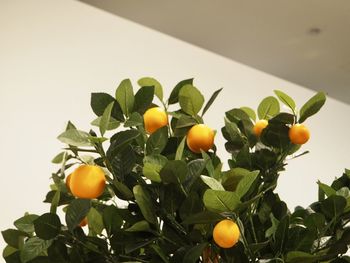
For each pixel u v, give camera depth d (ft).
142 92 3.14
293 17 7.09
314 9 6.91
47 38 6.16
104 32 6.72
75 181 2.64
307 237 2.89
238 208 2.63
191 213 2.78
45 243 2.81
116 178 2.82
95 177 2.65
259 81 8.40
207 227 2.85
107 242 2.95
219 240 2.57
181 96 3.19
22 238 3.14
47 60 6.08
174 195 2.83
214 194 2.52
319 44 7.80
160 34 7.33
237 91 8.00
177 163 2.70
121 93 3.09
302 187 8.23
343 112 9.62
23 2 6.12
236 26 7.27
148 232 2.89
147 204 2.79
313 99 3.16
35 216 3.11
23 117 5.67
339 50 7.97
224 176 2.88
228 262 2.85
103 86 6.45
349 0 6.70
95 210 3.06
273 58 8.18
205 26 7.26
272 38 7.61
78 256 2.85
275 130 3.14
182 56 7.48
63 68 6.17
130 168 2.84
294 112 3.23
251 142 3.24
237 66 8.18
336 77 8.83
